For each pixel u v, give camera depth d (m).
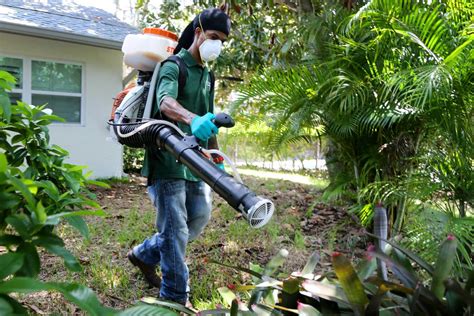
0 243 1.04
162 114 2.42
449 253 1.30
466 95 3.07
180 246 2.61
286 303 1.44
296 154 10.10
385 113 3.31
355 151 3.98
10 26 6.94
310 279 1.39
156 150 2.54
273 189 7.44
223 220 4.99
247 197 1.53
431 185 3.08
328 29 4.07
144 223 4.72
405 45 3.49
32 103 7.68
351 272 1.19
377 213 1.59
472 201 3.08
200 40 2.54
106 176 8.46
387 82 3.21
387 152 3.72
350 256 3.77
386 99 3.35
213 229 4.58
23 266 1.03
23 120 2.00
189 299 2.89
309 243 4.21
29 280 0.81
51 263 3.41
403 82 3.14
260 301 1.63
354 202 4.52
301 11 5.34
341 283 1.20
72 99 8.10
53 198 1.28
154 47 2.51
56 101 7.94
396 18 3.30
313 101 3.67
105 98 8.41
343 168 4.45
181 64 2.51
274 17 7.12
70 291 0.85
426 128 3.48
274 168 11.50
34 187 1.21
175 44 2.66
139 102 2.50
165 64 2.47
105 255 3.66
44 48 7.69
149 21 8.18
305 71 3.76
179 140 1.87
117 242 4.03
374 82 3.45
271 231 4.41
